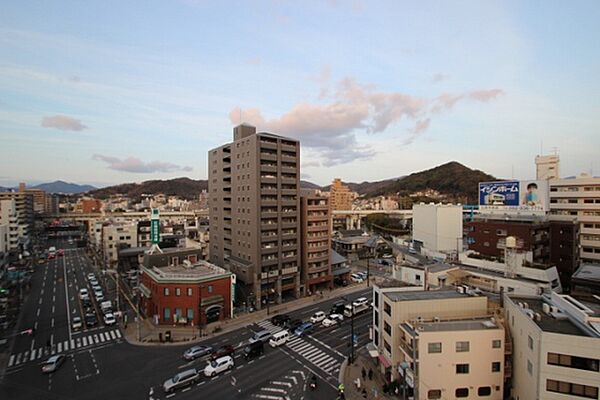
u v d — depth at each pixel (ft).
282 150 226.99
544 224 200.34
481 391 103.14
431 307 118.01
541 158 272.72
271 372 126.41
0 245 270.46
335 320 179.93
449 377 102.53
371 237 420.77
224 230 252.83
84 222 649.20
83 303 207.82
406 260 216.13
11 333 163.63
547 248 201.16
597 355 81.66
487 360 103.40
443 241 262.67
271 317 188.75
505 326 109.40
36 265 332.19
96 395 109.81
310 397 109.50
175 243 355.56
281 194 224.53
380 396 110.01
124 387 114.93
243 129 236.63
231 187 239.71
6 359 136.26
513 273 146.20
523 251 164.25
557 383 85.25
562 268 199.41
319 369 129.08
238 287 216.33
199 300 175.01
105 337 159.43
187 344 151.84
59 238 568.82
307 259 235.81
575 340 83.56
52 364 126.00
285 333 154.92
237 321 182.60
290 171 230.48
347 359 137.80
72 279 274.98
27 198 540.52
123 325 174.91
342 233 444.96
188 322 174.91
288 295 232.94
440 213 263.70
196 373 119.34
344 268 272.51
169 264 209.56
